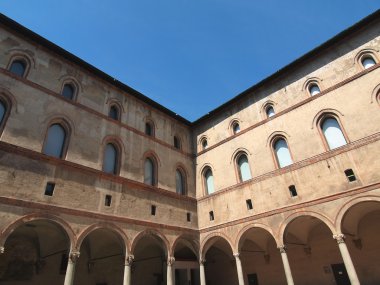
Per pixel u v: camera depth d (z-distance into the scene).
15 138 18.66
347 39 24.66
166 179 28.22
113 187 22.86
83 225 19.66
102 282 25.44
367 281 22.02
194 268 29.91
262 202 24.50
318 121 23.95
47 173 19.22
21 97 20.14
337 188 20.64
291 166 23.78
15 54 21.39
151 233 23.81
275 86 28.47
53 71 23.38
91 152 22.89
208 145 32.47
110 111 26.77
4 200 16.56
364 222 23.20
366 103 21.56
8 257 20.91
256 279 28.67
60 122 22.05
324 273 24.55
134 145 26.77
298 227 24.27
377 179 19.09
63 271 23.31
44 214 17.94
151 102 30.70
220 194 28.14
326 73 25.05
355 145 20.88
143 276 28.86
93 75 26.45
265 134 27.03
